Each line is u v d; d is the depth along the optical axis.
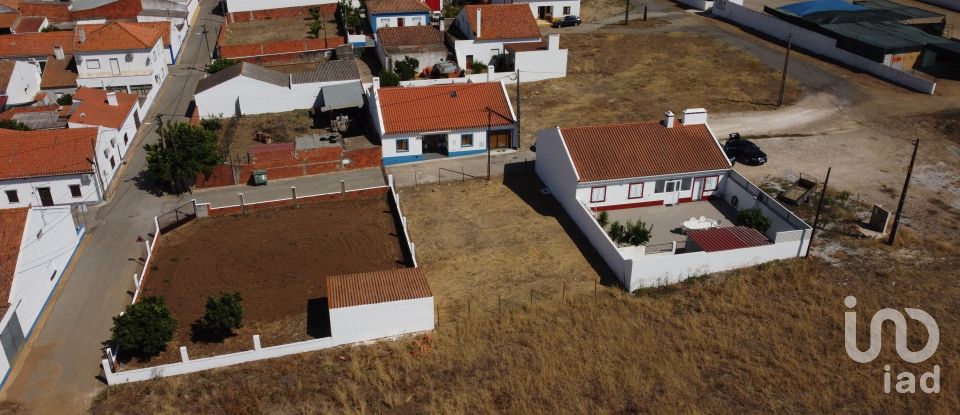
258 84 69.50
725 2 92.06
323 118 69.94
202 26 101.44
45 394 35.22
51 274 43.16
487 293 42.50
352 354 37.38
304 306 41.62
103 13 95.62
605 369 35.69
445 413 33.22
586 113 67.94
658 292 41.97
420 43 80.25
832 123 63.50
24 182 52.25
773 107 67.25
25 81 71.31
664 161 51.62
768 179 54.12
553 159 53.62
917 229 47.41
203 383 35.53
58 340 39.25
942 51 72.12
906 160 56.66
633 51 82.19
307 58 85.62
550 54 74.62
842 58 76.50
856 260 44.19
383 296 38.44
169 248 48.06
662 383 35.00
